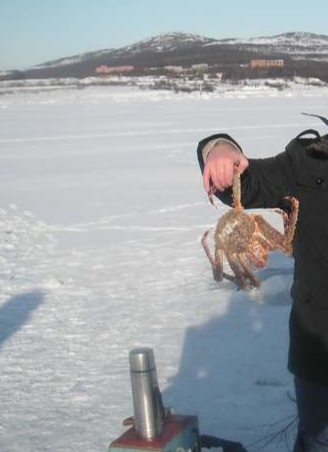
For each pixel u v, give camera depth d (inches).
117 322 239.5
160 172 665.6
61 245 372.2
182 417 104.5
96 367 200.2
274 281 258.4
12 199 541.6
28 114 1718.8
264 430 154.8
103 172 683.4
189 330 226.5
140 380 97.8
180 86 3356.3
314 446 103.7
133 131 1141.7
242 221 100.1
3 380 193.5
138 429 98.7
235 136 962.1
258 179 99.8
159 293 272.1
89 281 296.5
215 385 182.1
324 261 98.2
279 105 1900.8
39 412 172.9
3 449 155.2
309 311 100.3
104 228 413.7
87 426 164.1
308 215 98.0
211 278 284.8
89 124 1334.9
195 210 457.1
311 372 101.3
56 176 669.9
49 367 201.8
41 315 251.4
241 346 208.8
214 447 123.3
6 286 292.2
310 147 98.3
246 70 4510.3
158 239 373.4
